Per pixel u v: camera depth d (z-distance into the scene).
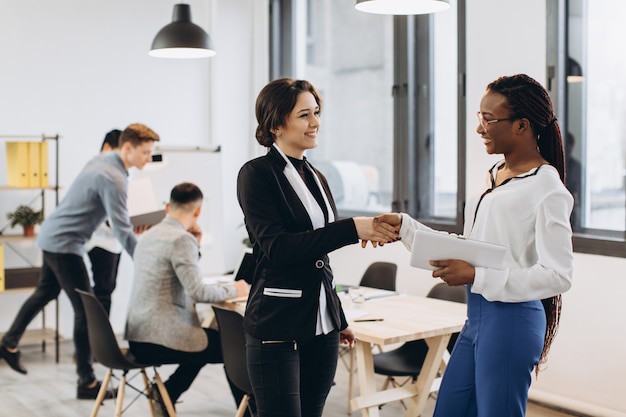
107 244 5.63
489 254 2.23
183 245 3.94
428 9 3.65
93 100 6.56
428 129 5.82
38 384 5.16
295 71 7.19
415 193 5.91
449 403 2.46
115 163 4.90
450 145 5.67
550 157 2.35
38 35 6.30
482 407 2.31
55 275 5.01
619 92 4.55
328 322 2.64
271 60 7.31
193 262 3.95
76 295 4.88
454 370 2.46
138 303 3.98
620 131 4.55
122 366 3.85
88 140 6.55
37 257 6.30
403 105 5.89
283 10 7.27
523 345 2.27
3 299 6.21
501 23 5.01
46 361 5.78
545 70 4.79
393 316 3.78
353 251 6.13
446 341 3.62
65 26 6.41
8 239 5.79
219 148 6.68
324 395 2.69
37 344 6.30
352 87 6.52
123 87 6.70
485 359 2.30
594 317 4.45
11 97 6.23
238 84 7.27
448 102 5.66
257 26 7.32
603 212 4.68
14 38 6.21
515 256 2.28
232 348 3.47
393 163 6.02
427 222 5.63
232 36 7.21
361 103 6.44
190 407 4.68
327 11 6.77
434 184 5.85
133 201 6.08
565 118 4.82
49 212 6.35
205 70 7.11
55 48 6.38
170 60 6.93
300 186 2.60
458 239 2.24
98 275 5.63
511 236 2.28
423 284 5.50
